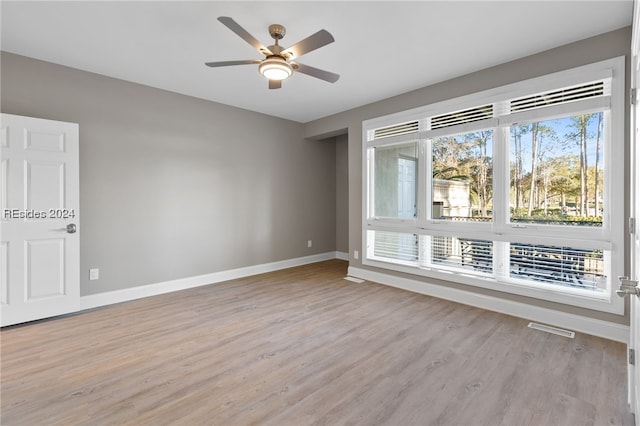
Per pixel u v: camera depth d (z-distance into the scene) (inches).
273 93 160.6
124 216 143.9
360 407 69.8
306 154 224.4
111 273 140.2
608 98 101.1
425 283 152.4
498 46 111.7
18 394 73.9
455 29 101.0
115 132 140.8
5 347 97.3
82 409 68.9
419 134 152.6
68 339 103.1
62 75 127.1
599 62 103.1
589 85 107.0
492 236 129.0
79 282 127.4
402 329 111.0
